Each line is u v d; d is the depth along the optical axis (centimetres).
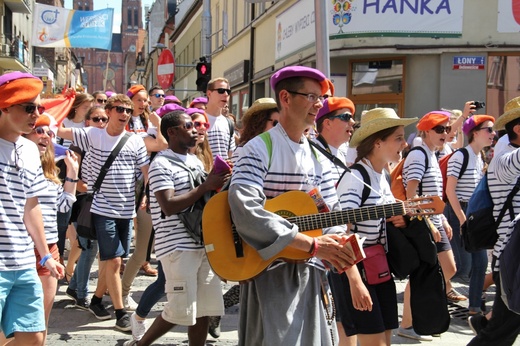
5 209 371
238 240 314
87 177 607
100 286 623
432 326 409
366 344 388
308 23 1659
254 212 298
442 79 1419
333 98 459
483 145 658
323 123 460
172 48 5519
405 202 336
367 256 391
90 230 590
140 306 532
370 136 401
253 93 2309
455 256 696
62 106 670
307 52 1673
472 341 434
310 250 302
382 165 406
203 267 472
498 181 462
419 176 571
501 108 1415
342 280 390
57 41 2723
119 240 595
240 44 2541
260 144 314
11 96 364
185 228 462
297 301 315
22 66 3522
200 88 1642
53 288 446
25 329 377
